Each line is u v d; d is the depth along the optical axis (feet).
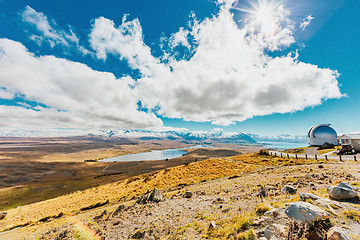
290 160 135.33
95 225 51.93
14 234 69.72
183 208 52.13
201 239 30.32
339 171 68.23
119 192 137.08
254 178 84.69
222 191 68.28
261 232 24.22
